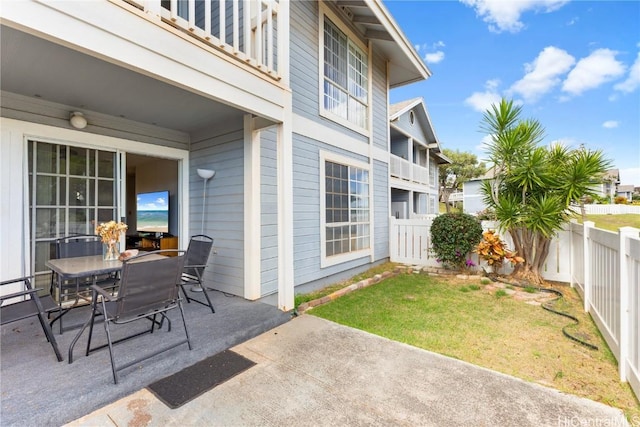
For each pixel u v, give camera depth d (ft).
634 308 6.94
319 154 16.90
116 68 8.83
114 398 6.66
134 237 22.97
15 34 7.04
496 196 17.11
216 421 6.06
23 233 10.67
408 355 8.68
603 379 7.48
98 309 7.87
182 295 13.60
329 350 9.01
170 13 8.14
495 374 7.63
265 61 13.67
